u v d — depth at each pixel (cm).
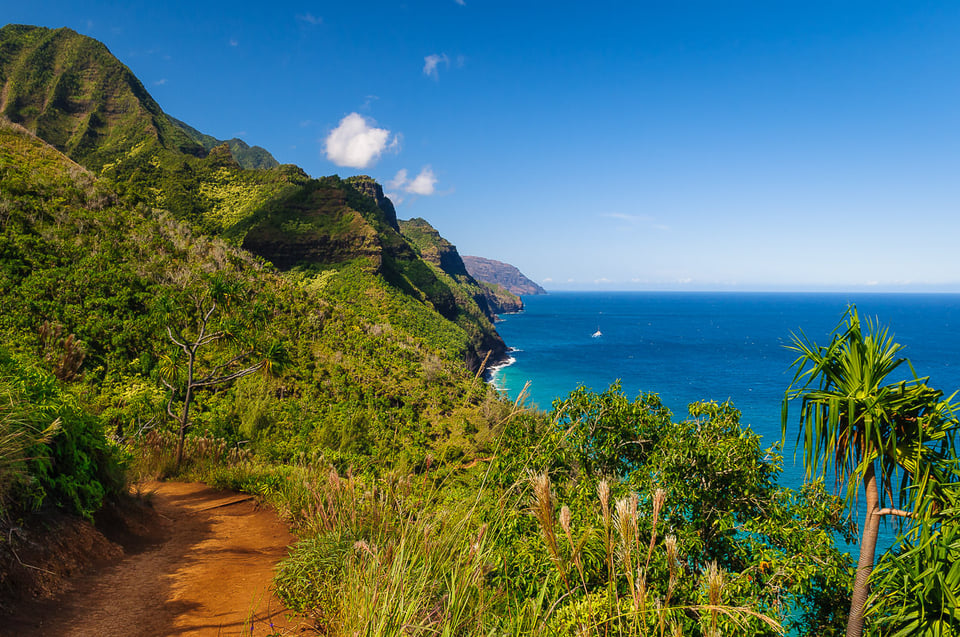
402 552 289
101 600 362
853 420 407
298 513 688
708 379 11775
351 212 16038
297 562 392
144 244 6675
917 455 406
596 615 239
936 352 16025
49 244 5700
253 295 7319
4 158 6981
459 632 273
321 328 7738
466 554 321
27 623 302
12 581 325
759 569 530
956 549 387
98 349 4328
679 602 406
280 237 14662
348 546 400
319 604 349
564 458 586
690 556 522
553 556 207
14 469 371
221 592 397
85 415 520
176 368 1812
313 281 13538
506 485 484
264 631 321
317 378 5691
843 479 447
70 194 6956
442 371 7975
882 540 2505
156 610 354
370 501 480
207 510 763
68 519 437
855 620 442
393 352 8075
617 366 13912
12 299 4512
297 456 1300
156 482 990
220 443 1245
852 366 430
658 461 612
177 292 5559
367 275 13725
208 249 8331
